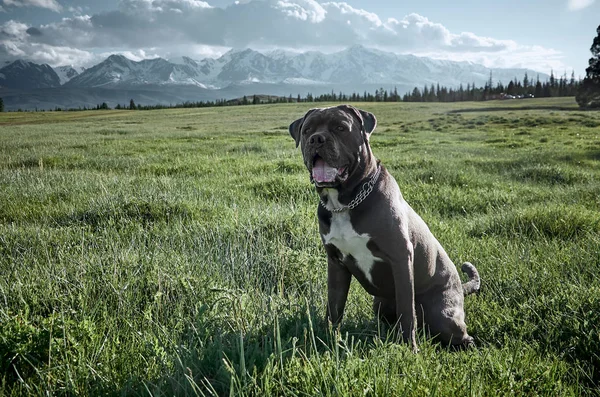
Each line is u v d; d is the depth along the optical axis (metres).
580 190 8.63
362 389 2.39
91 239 5.41
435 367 2.75
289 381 2.50
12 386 2.65
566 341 3.34
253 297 3.75
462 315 3.79
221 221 6.29
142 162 13.58
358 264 3.54
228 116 63.28
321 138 3.25
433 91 173.75
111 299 3.74
